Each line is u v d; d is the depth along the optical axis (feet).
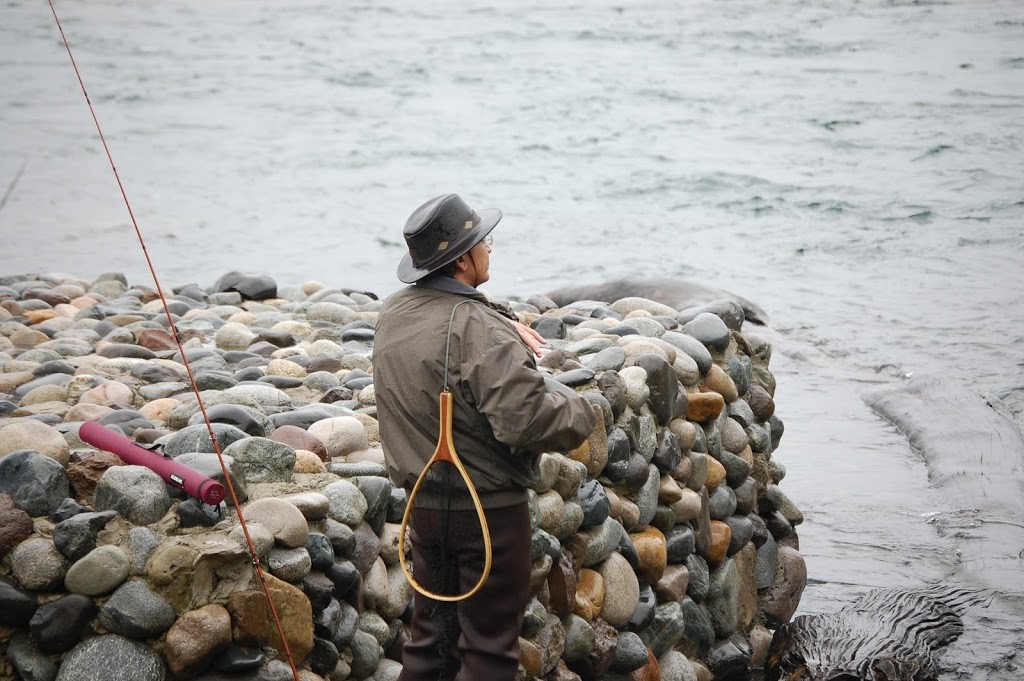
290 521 14.48
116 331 28.27
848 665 21.63
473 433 13.16
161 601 13.20
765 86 116.88
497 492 13.33
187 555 13.30
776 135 94.22
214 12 183.01
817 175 79.20
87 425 15.74
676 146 90.02
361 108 107.24
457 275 13.91
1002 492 31.71
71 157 82.69
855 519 30.17
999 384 40.93
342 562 15.25
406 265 14.01
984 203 70.23
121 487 14.02
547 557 17.53
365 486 16.52
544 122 100.53
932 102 105.60
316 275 54.54
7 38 151.12
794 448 35.53
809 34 150.10
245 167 81.51
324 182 77.15
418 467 13.30
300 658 14.06
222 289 34.78
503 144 91.30
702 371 23.32
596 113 104.42
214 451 15.93
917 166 81.30
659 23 163.22
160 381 24.07
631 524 19.98
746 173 79.87
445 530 13.30
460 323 13.12
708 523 22.16
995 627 23.99
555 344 24.45
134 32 159.94
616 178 79.20
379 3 192.44
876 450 35.50
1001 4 167.43
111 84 118.52
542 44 147.02
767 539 24.48
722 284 54.44
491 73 126.93
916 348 44.96
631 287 38.40
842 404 39.65
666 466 20.86
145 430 17.80
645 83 119.55
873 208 69.82
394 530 16.79
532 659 16.92
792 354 44.75
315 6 189.16
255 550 13.84
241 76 125.29
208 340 29.32
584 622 18.25
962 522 29.91
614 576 19.22
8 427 15.43
